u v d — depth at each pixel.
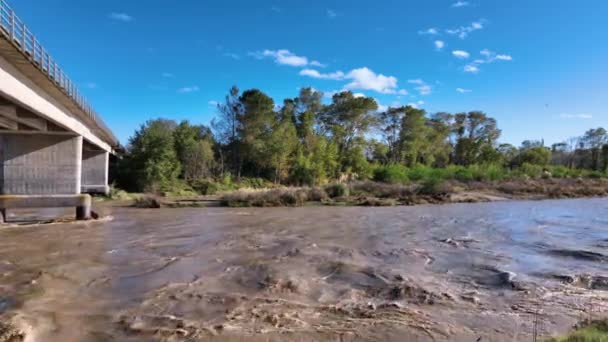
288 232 19.33
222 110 64.38
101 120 37.00
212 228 20.75
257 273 11.28
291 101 74.62
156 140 48.78
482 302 8.83
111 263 12.63
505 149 87.56
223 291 9.59
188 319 7.70
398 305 8.58
